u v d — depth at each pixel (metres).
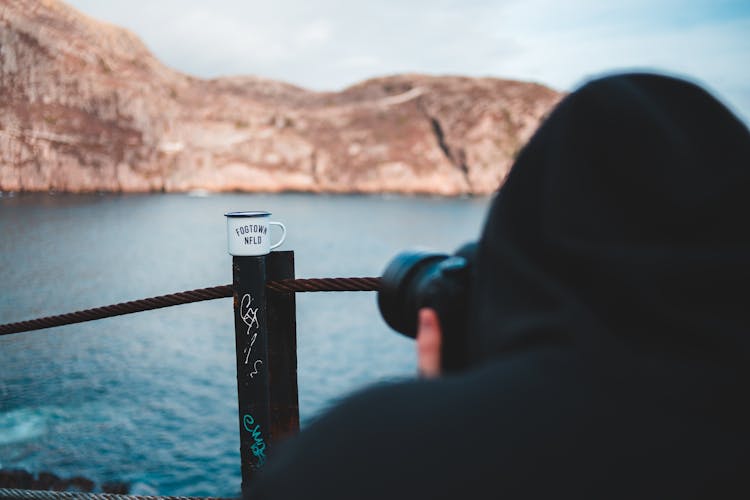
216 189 189.38
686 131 0.52
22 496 3.00
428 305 0.65
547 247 0.50
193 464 17.48
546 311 0.49
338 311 45.78
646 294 0.44
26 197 151.62
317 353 32.81
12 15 174.00
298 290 2.50
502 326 0.52
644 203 0.48
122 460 17.55
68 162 165.00
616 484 0.43
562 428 0.45
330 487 0.44
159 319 40.69
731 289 0.45
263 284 2.51
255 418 2.55
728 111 0.54
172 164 187.75
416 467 0.44
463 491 0.43
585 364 0.46
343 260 67.44
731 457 0.43
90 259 65.50
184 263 64.69
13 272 55.56
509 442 0.45
